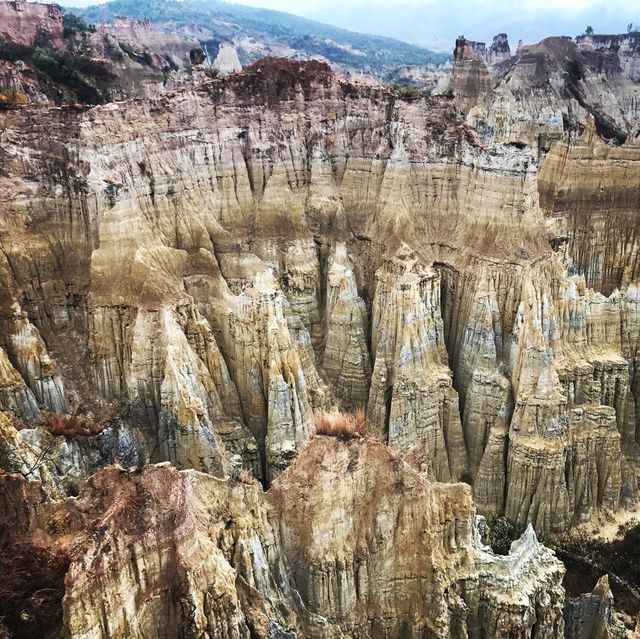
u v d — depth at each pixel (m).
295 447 38.53
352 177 53.75
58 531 22.02
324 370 48.19
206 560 22.73
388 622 28.45
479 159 49.41
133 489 22.75
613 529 44.28
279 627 24.23
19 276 39.06
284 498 27.41
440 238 50.19
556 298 46.56
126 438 35.22
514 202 47.59
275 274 48.47
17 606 20.30
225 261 45.75
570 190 64.38
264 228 49.44
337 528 27.12
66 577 19.73
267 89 51.25
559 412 42.28
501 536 40.41
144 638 21.75
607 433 44.59
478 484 44.56
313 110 53.41
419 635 28.45
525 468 42.38
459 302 48.28
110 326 39.34
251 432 41.34
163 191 44.47
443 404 45.12
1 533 22.09
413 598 28.50
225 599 22.67
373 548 27.95
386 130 53.31
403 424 43.72
